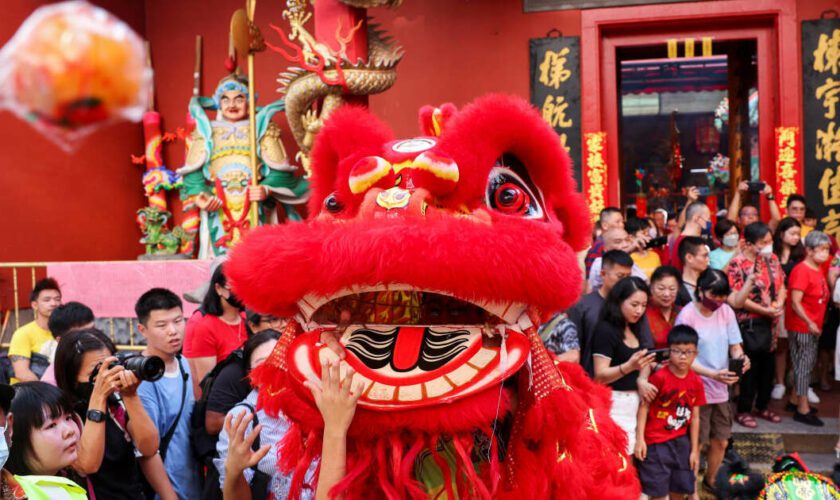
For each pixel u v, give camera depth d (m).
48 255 8.18
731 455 2.61
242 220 8.20
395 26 9.31
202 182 8.38
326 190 2.13
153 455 3.09
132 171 9.45
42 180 8.15
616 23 8.97
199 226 8.47
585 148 8.98
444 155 1.81
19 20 7.75
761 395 6.29
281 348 1.91
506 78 9.15
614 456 2.11
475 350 1.78
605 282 4.64
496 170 1.96
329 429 1.66
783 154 8.61
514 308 1.74
